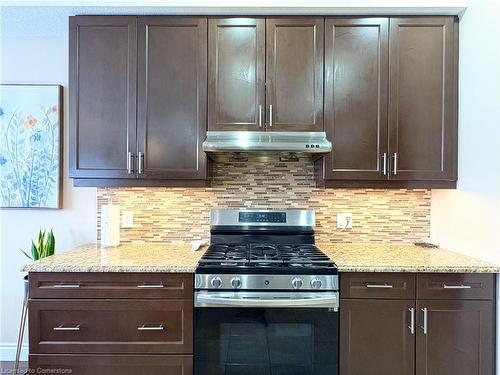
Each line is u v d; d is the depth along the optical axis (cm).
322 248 226
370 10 206
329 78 210
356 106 210
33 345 178
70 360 178
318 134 209
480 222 190
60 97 254
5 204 253
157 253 211
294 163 245
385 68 209
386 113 209
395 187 212
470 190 198
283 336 176
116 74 212
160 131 212
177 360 178
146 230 245
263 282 175
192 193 245
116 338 179
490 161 181
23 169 254
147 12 210
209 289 176
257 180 245
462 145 206
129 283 179
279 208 245
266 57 210
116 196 246
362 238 244
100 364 179
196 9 206
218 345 176
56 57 256
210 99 211
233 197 245
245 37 211
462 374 178
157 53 212
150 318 179
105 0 203
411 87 209
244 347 176
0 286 257
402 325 178
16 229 258
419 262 184
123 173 212
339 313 178
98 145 212
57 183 254
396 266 177
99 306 178
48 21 239
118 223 236
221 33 211
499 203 175
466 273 178
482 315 179
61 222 258
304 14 210
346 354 177
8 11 221
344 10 206
